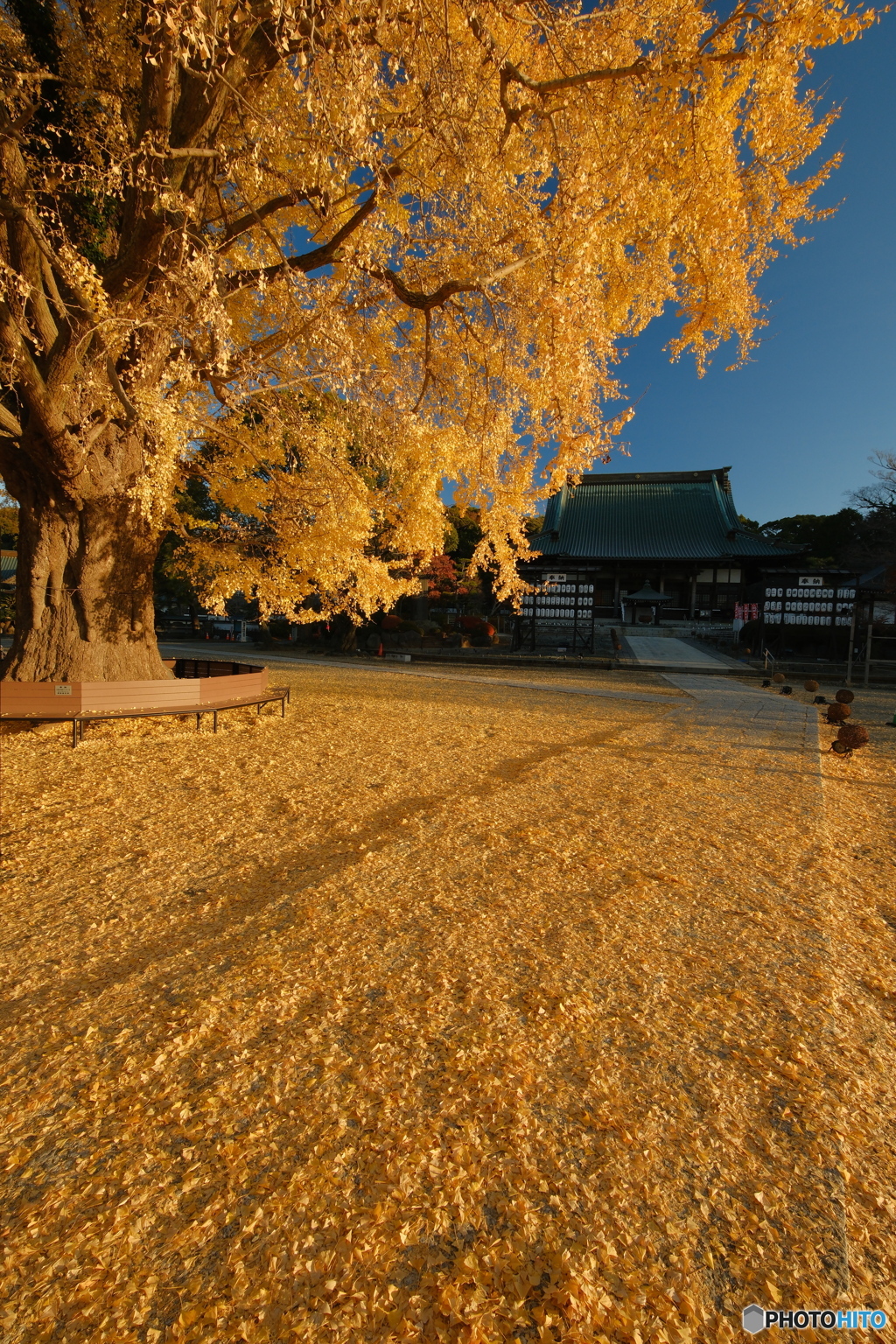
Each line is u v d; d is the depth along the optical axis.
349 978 2.99
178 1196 1.88
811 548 37.47
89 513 8.53
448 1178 1.93
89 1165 2.00
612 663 23.89
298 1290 1.62
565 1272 1.65
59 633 8.65
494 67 6.75
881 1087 2.39
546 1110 2.20
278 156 7.56
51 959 3.18
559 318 6.51
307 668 21.03
